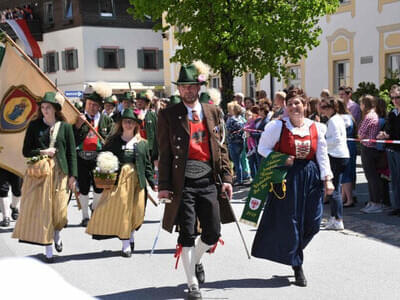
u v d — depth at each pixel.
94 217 6.04
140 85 36.44
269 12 12.78
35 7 38.44
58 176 5.80
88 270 5.50
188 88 4.46
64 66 37.03
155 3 12.90
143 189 6.20
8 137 7.50
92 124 7.84
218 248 6.25
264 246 4.69
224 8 12.41
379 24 17.77
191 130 4.45
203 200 4.44
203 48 12.92
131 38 37.06
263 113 10.75
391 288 4.68
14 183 8.09
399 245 6.16
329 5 13.09
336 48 19.48
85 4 35.62
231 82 13.96
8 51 7.45
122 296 4.65
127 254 6.01
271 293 4.60
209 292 4.66
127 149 6.11
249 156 11.25
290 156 4.57
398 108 7.69
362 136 8.15
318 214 4.71
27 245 6.65
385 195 8.35
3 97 7.45
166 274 5.33
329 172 4.66
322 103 7.23
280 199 4.62
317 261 5.59
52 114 5.85
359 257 5.71
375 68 18.06
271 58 13.40
